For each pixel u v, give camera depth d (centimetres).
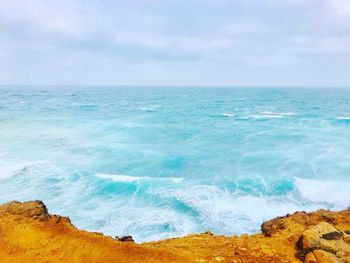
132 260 623
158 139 3369
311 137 3353
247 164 2402
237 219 1476
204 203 1642
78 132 3647
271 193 1792
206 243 775
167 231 1371
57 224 741
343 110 6238
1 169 2119
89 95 12556
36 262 602
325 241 626
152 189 1833
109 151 2738
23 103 7612
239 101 9331
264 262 618
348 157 2536
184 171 2245
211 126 4256
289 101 9150
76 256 626
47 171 2111
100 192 1783
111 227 1402
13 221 733
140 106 7469
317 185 1894
